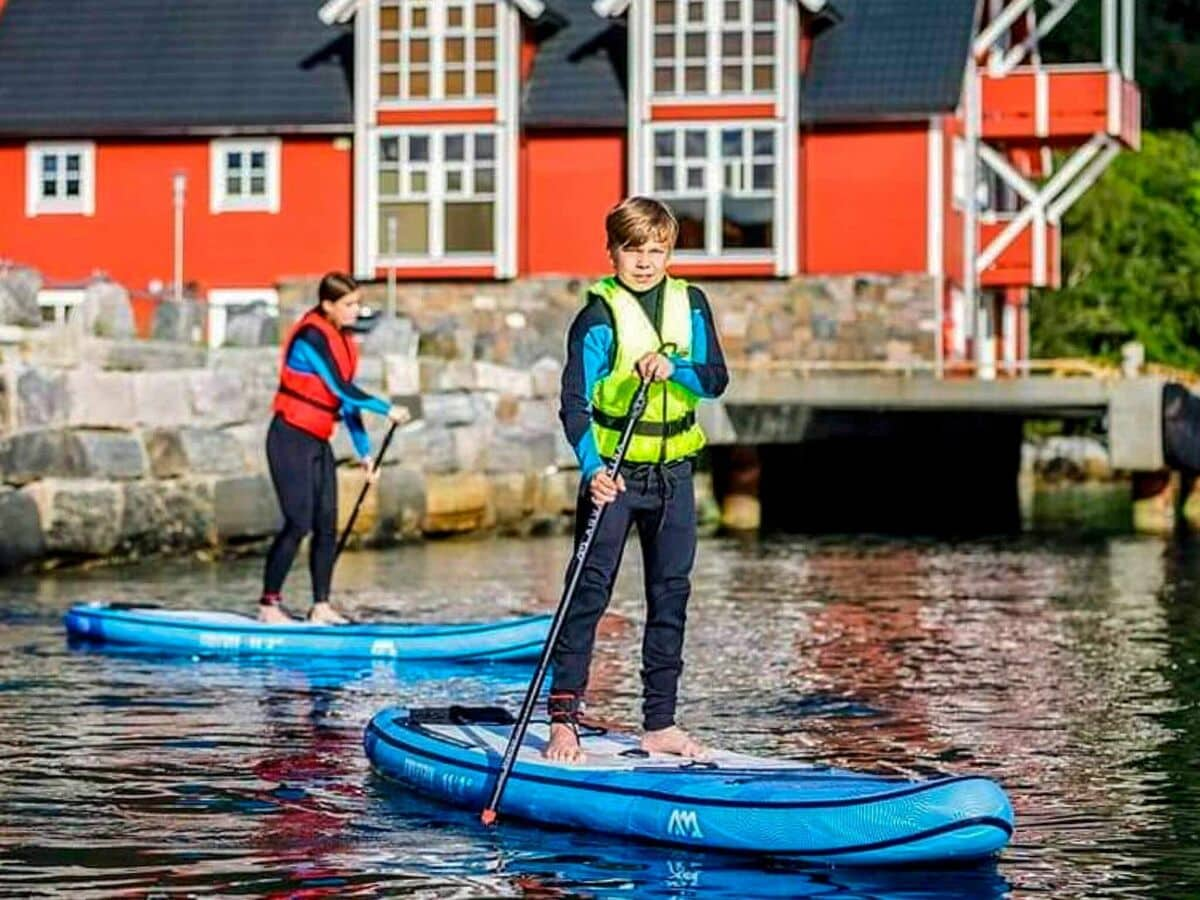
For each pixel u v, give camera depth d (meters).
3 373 23.86
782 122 46.16
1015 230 50.22
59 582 23.42
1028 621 21.05
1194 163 70.19
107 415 25.28
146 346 25.92
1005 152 53.25
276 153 48.31
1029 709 14.96
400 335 30.92
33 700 15.06
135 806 11.44
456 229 47.19
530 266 47.62
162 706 14.80
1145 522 38.16
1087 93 49.47
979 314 50.59
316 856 10.33
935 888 9.77
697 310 11.02
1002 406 37.66
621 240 10.92
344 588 23.86
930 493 49.03
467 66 47.00
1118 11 76.56
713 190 46.41
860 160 46.59
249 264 48.38
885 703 15.22
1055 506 47.78
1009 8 50.44
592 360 10.88
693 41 46.47
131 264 48.72
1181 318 67.56
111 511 25.20
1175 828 11.02
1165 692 15.84
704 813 10.34
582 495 11.03
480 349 34.69
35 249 49.06
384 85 47.31
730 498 38.91
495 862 10.17
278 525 27.64
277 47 48.94
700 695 15.56
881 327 46.06
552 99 47.41
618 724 14.06
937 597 23.78
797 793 10.25
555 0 48.88
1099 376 38.00
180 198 45.81
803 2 45.94
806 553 31.44
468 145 47.03
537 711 13.11
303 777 12.17
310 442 17.67
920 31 47.28
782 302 46.38
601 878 9.91
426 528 31.22
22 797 11.66
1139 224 67.31
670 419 10.97
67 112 48.50
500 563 27.47
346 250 48.00
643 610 21.83
